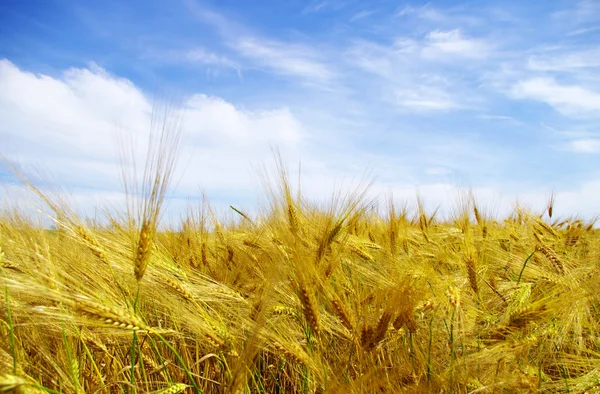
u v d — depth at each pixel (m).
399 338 0.72
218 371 0.71
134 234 0.65
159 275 0.64
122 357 0.69
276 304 0.76
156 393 0.56
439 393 0.60
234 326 0.72
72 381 0.55
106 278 0.69
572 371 0.71
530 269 0.93
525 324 0.63
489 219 1.40
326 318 0.72
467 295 0.80
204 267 0.96
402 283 0.63
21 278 0.51
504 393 0.59
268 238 0.89
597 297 0.73
